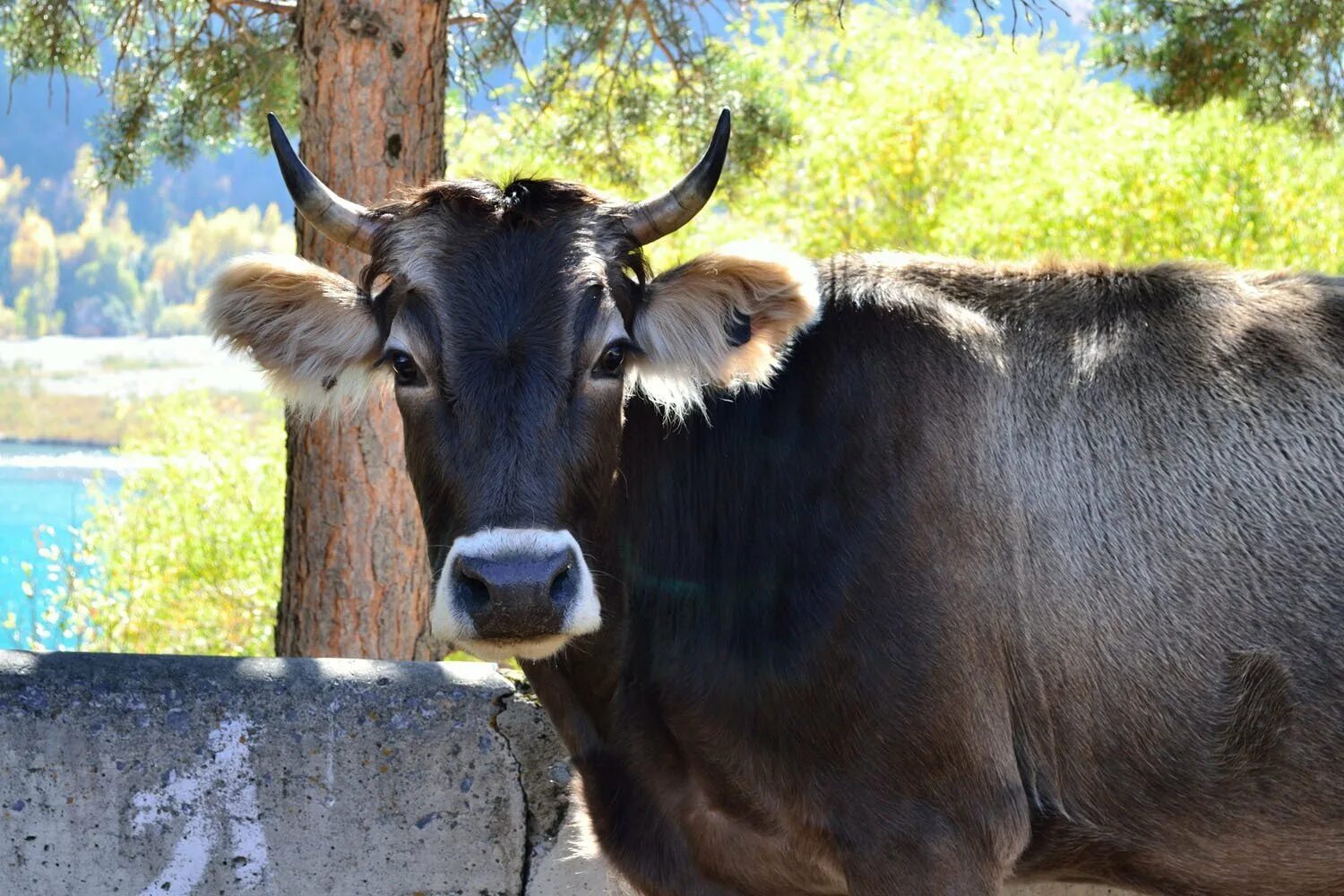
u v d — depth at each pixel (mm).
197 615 12930
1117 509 3504
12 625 12047
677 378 3404
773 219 21516
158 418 15594
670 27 8422
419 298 3188
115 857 3969
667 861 3572
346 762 4016
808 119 20547
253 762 3992
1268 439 3537
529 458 3023
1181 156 14914
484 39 8867
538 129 9422
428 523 3191
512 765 4055
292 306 3443
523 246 3201
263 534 13000
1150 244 14773
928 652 3281
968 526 3389
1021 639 3451
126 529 13273
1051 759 3480
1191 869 3516
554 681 3648
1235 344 3635
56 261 111188
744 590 3361
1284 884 3508
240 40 8281
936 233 19094
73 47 8086
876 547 3299
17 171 119688
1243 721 3406
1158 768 3447
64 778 3951
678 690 3402
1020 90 21969
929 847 3283
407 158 6406
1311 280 3791
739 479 3418
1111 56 10172
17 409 56594
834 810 3318
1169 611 3451
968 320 3598
